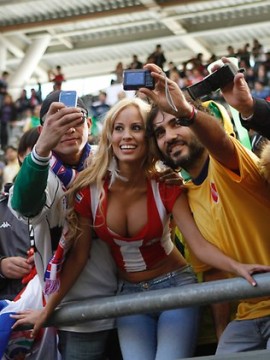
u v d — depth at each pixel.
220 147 3.39
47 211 3.66
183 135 3.56
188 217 3.62
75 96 3.49
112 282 3.82
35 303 3.84
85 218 3.71
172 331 3.60
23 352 3.89
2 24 26.00
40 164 3.41
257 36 27.11
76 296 3.79
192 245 3.57
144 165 3.66
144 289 3.75
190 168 3.61
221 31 26.25
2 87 23.36
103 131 3.68
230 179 3.47
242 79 3.31
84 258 3.73
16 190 3.49
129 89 3.34
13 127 21.45
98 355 3.80
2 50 26.67
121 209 3.66
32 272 4.00
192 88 3.34
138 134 3.63
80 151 3.86
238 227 3.53
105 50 28.23
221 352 3.59
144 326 3.67
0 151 20.31
